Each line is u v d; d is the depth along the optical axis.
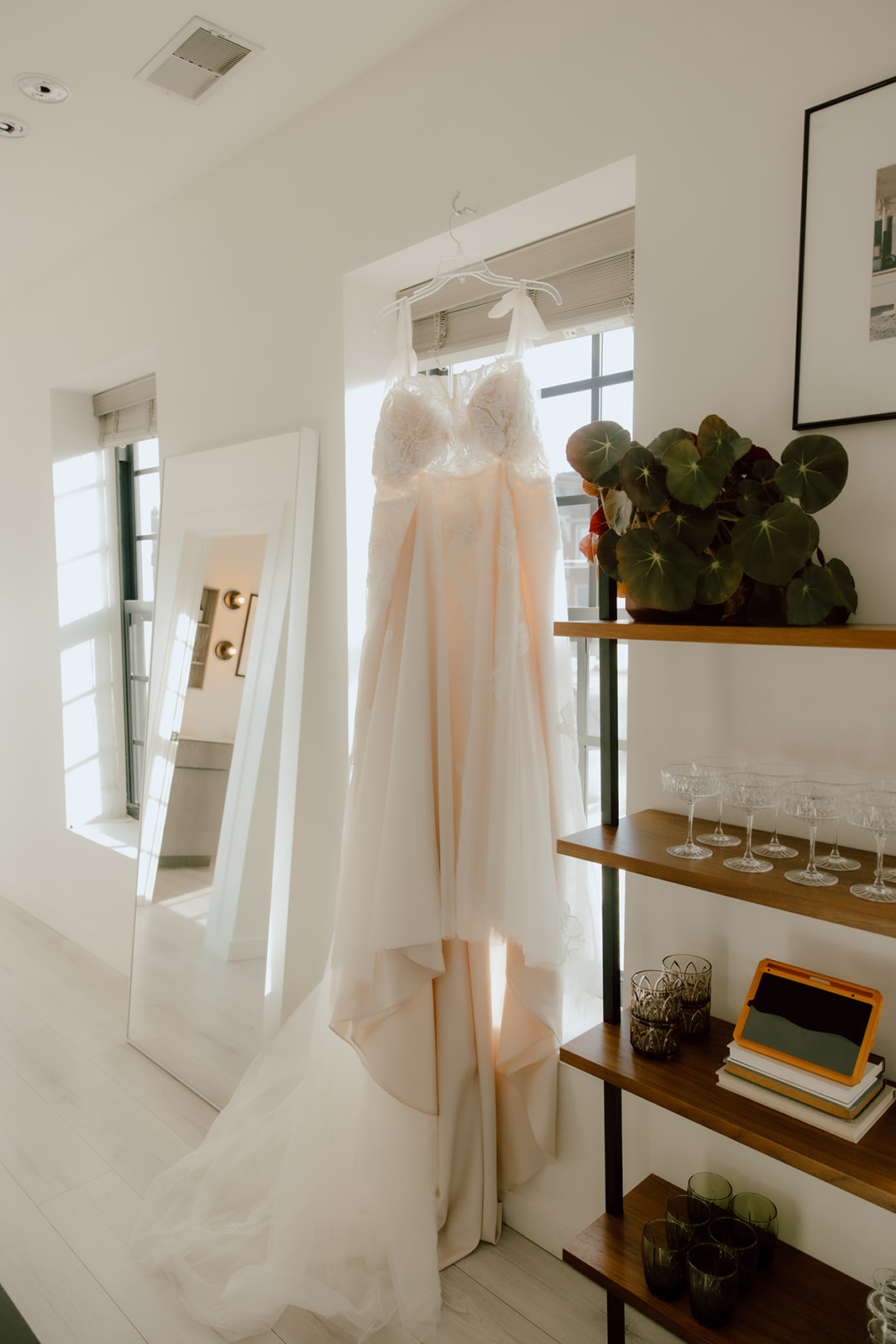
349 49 2.02
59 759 3.77
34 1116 2.40
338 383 2.25
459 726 1.92
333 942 1.96
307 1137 1.93
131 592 3.84
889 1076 1.35
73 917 3.71
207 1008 2.49
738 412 1.49
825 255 1.34
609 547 1.42
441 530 1.92
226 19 1.91
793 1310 1.39
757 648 1.50
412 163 2.01
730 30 1.45
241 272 2.55
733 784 1.32
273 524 2.38
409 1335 1.69
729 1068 1.35
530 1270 1.87
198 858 2.57
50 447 3.63
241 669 2.47
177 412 2.86
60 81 2.15
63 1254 1.90
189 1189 2.05
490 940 1.90
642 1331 1.70
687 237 1.54
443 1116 1.90
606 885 1.54
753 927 1.53
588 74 1.66
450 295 2.21
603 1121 1.82
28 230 3.07
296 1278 1.74
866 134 1.29
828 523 1.38
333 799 2.36
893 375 1.29
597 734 2.13
